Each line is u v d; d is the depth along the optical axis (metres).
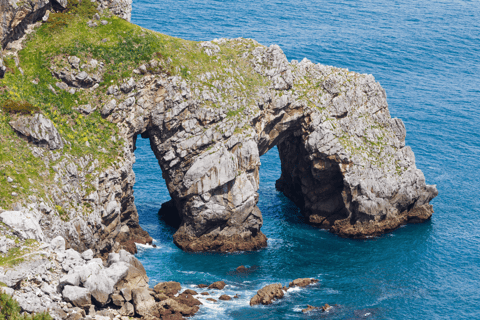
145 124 85.31
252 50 95.12
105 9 88.81
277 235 94.50
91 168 75.44
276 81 94.69
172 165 87.56
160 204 102.31
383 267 84.19
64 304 58.09
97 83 81.56
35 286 56.69
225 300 72.19
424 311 73.06
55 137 72.25
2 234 58.62
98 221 74.69
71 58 80.62
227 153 86.31
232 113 88.25
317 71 100.75
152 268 79.88
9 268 55.16
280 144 108.44
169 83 84.62
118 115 81.69
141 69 83.19
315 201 100.00
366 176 95.75
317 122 96.88
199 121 86.50
